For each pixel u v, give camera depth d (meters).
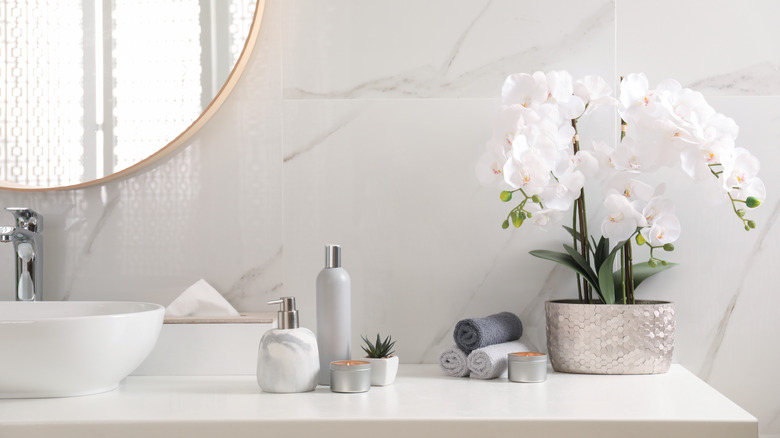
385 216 1.41
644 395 1.08
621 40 1.41
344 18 1.42
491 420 0.94
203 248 1.41
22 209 1.32
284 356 1.11
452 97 1.41
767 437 1.39
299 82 1.42
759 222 1.40
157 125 1.41
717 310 1.40
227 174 1.42
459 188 1.41
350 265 1.41
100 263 1.41
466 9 1.42
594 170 1.22
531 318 1.40
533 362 1.18
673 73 1.41
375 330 1.41
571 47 1.41
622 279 1.28
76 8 1.43
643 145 1.20
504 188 1.21
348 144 1.42
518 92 1.22
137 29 1.42
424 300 1.41
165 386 1.17
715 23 1.41
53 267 1.41
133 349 1.10
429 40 1.42
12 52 1.43
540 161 1.15
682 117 1.21
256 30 1.41
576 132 1.29
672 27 1.41
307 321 1.41
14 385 1.06
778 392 1.39
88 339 1.03
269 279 1.41
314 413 0.97
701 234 1.40
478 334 1.22
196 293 1.33
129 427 0.94
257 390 1.14
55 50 1.42
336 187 1.41
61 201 1.42
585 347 1.24
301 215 1.41
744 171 1.18
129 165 1.41
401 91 1.41
